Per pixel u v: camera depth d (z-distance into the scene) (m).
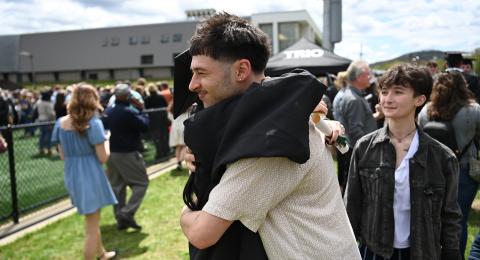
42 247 4.21
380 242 1.97
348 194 2.12
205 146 1.06
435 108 3.01
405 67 1.98
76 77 74.19
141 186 4.70
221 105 1.06
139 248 4.14
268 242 1.09
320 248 1.11
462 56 5.53
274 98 1.01
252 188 1.02
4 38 75.81
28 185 6.49
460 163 2.94
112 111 4.53
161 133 9.12
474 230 4.02
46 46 74.81
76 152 3.34
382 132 2.04
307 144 0.99
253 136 0.96
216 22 1.09
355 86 4.06
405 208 1.94
